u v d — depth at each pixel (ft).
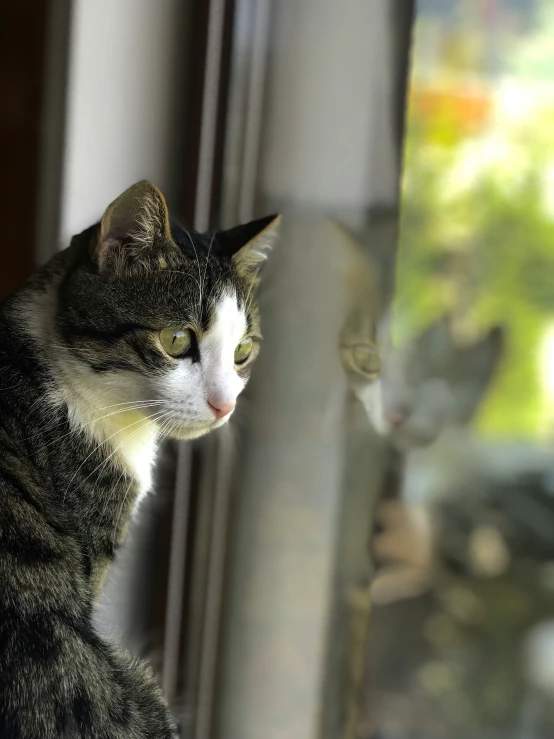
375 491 4.90
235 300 3.49
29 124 4.79
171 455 4.65
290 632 4.75
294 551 4.67
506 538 5.90
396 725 5.54
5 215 4.92
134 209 3.20
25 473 3.17
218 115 4.41
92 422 3.39
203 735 4.83
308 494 4.62
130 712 3.11
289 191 4.30
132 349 3.28
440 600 5.68
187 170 4.58
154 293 3.29
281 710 4.79
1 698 2.71
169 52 4.57
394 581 5.34
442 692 5.74
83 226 4.71
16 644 2.79
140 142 4.65
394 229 4.42
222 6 4.31
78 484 3.33
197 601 4.80
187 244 3.49
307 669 4.78
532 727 5.96
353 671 5.05
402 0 4.16
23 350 3.38
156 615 4.80
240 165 4.38
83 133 4.65
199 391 3.35
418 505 5.32
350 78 4.17
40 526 3.10
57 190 4.77
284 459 4.55
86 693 2.91
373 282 4.42
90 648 3.05
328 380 4.42
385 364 4.65
